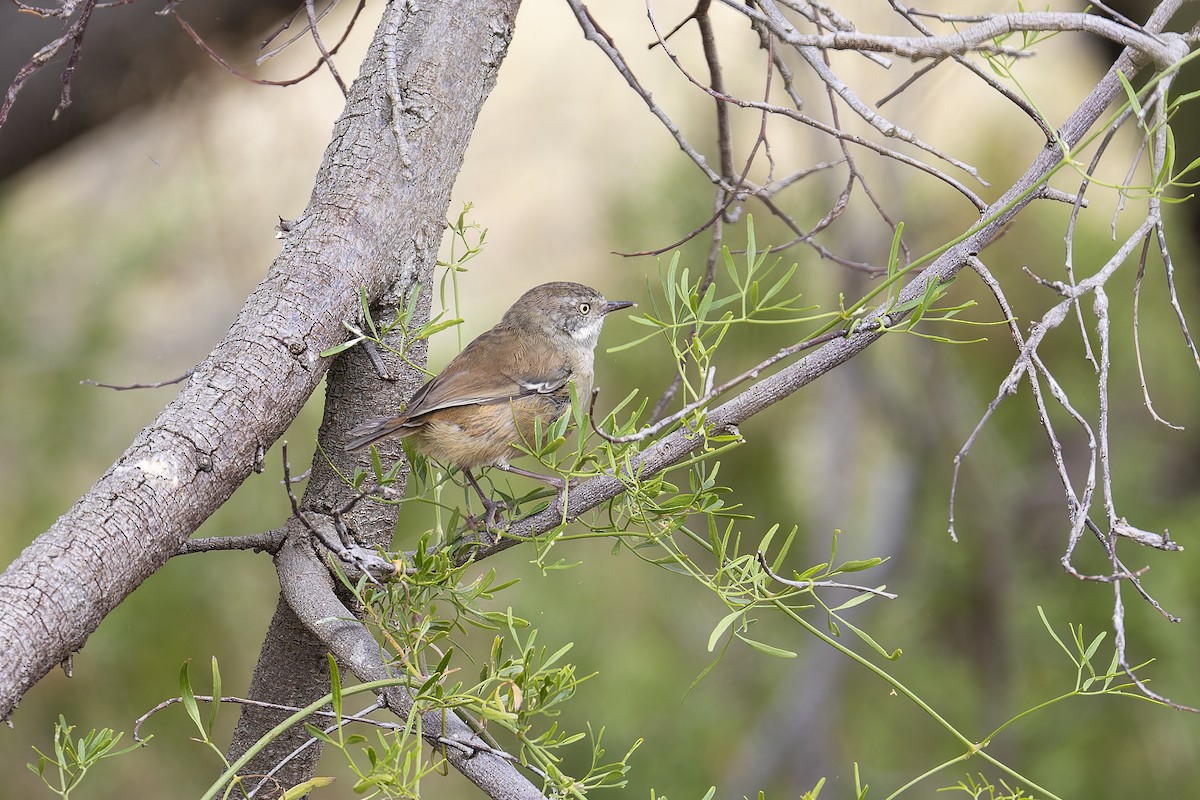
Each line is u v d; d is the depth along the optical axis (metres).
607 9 15.05
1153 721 12.21
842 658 13.52
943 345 13.35
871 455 14.59
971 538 13.51
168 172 13.16
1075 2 12.00
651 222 12.59
